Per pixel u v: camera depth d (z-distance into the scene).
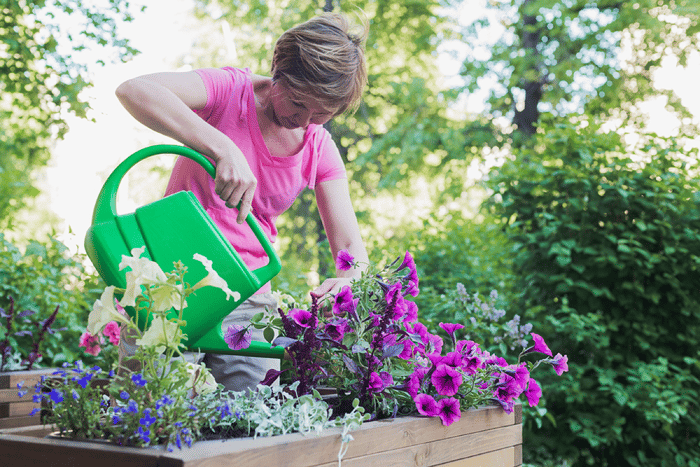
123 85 1.30
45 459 0.97
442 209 10.03
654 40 8.93
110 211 1.23
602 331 3.22
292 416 1.15
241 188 1.29
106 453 0.92
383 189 10.00
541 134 3.81
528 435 3.32
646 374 3.11
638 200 3.36
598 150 3.54
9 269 2.98
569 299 3.48
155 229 1.24
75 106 5.25
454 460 1.40
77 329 2.99
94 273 3.38
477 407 1.54
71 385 1.10
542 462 3.28
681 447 3.32
